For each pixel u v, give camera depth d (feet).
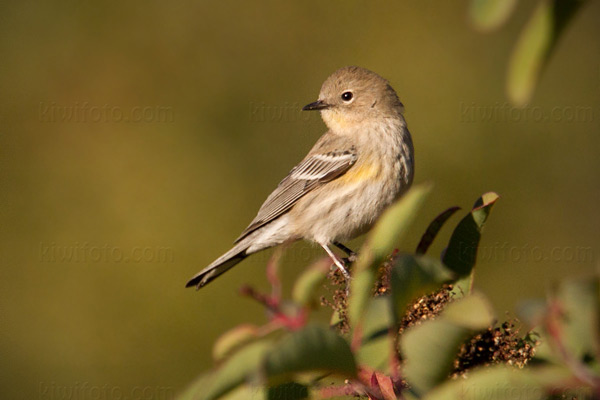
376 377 12.31
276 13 50.47
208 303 41.78
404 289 11.87
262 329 17.61
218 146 46.96
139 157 45.80
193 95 48.32
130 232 43.73
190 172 45.75
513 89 10.33
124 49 49.11
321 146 29.22
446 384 10.02
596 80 46.21
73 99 47.85
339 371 10.84
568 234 43.75
